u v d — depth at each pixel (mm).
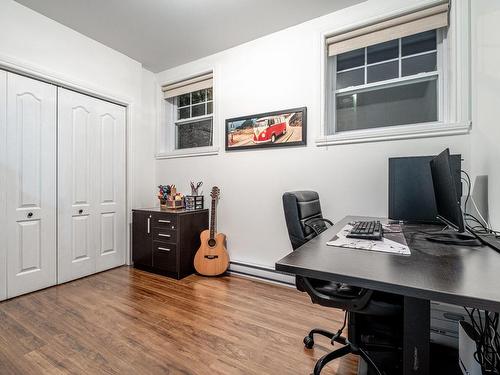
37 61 2240
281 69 2529
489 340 1130
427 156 1701
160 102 3475
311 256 859
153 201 3441
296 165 2461
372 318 1428
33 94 2260
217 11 2234
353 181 2201
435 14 1938
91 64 2660
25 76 2209
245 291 2293
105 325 1710
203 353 1432
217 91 2939
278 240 2562
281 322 1769
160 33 2566
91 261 2729
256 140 2652
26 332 1619
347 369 1344
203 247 2725
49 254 2371
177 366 1327
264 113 2604
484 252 916
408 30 2033
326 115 2387
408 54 2166
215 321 1773
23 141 2195
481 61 1581
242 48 2762
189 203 2951
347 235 1166
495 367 1081
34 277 2264
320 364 1202
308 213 1596
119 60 2943
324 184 2324
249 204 2729
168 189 3092
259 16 2309
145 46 2818
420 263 780
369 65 2307
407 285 606
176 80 3297
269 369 1313
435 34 2066
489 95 1459
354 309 1061
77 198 2602
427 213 1668
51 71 2326
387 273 689
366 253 894
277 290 2322
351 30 2232
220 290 2314
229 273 2777
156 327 1690
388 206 1877
